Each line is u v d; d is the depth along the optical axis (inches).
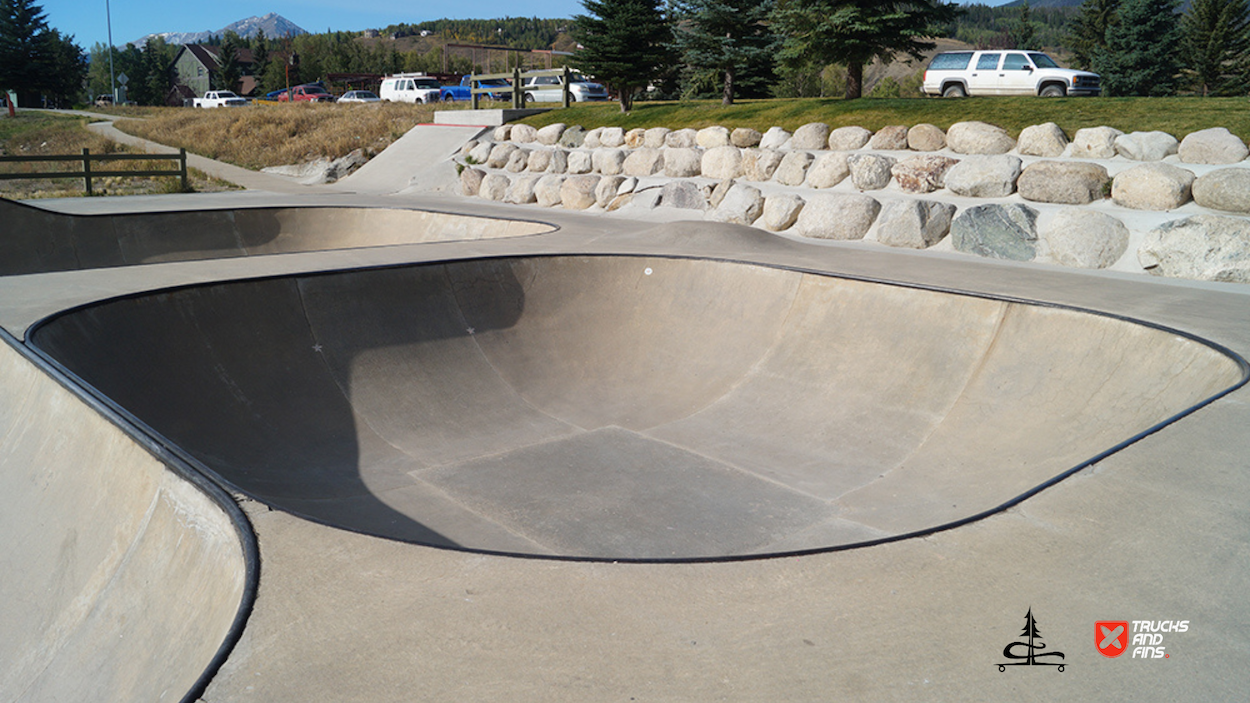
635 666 102.0
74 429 208.7
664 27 829.8
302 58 3171.8
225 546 139.6
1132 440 180.5
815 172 618.5
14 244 567.2
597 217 675.4
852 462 291.6
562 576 125.9
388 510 259.3
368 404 329.4
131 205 711.7
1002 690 96.6
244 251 653.3
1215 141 467.8
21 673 161.2
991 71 802.8
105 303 290.4
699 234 501.0
